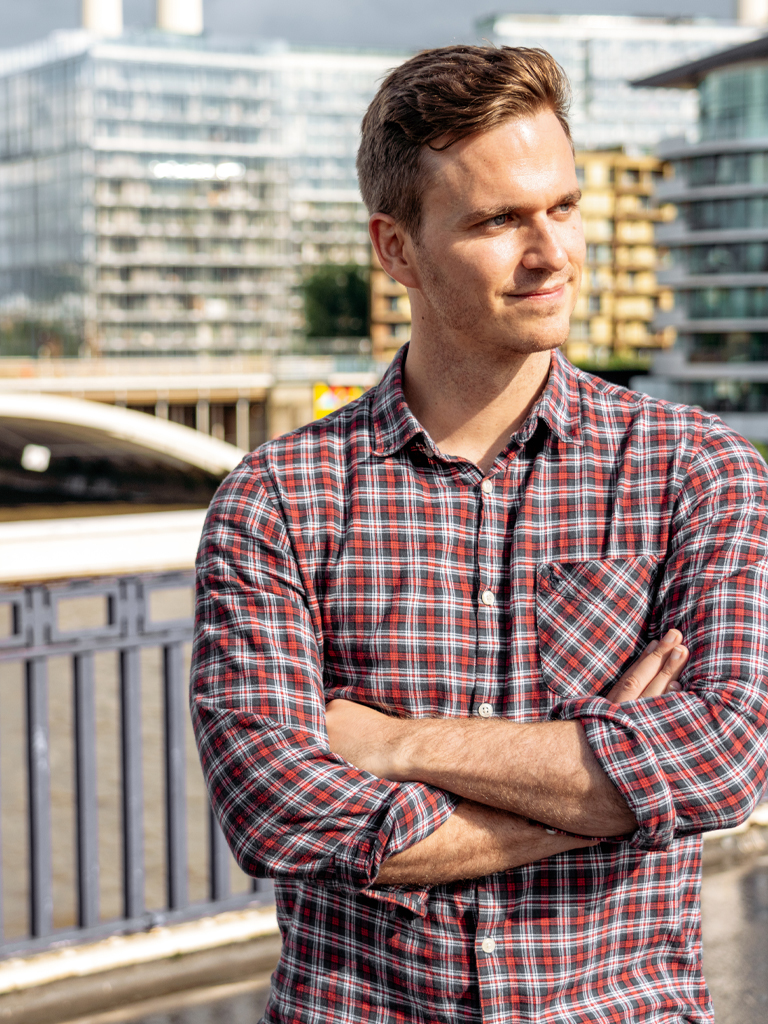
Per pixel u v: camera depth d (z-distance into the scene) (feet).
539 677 3.72
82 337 251.19
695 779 3.39
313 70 282.56
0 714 41.22
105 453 172.35
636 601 3.75
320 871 3.55
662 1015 3.61
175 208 256.93
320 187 284.61
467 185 3.59
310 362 199.52
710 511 3.79
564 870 3.54
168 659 9.02
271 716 3.77
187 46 254.88
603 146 284.20
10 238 268.00
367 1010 3.66
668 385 166.71
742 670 3.56
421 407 4.01
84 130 249.14
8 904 23.85
